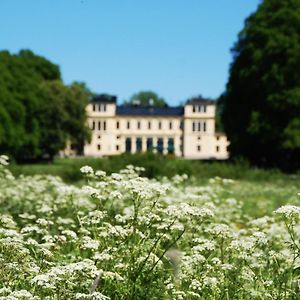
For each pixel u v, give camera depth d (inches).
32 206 506.9
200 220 332.2
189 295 270.8
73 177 1084.5
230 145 2212.1
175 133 6023.6
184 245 343.3
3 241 269.4
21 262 267.3
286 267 293.7
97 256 266.2
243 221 537.3
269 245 310.3
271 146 2080.5
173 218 299.3
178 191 585.6
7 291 224.4
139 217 308.3
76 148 3651.6
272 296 268.1
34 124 2962.6
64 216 454.3
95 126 5984.3
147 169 1124.5
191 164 1233.4
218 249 325.4
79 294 217.2
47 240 298.2
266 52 2074.3
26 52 3887.8
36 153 2970.0
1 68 2906.0
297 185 1139.3
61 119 3193.9
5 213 467.2
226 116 2242.9
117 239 315.0
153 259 281.0
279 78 2020.2
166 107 6146.7
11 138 2630.4
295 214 262.2
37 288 238.8
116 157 1189.1
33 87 3034.0
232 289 275.4
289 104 1990.7
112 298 263.7
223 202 608.7
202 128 6003.9
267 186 1076.5
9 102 2723.9
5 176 657.6
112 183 370.0
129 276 272.2
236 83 2192.4
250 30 2162.9
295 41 2042.3
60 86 3304.6
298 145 1956.2
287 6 2137.1
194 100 6028.5
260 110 2074.3
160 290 270.1
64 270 229.0
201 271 288.0
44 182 672.4
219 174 1268.5
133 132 6038.4
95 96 6033.5
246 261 292.7
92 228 318.7
